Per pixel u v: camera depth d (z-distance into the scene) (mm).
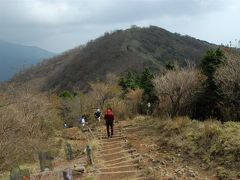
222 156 13680
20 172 10914
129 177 13531
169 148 16859
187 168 13828
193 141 16047
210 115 23688
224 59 24297
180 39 141750
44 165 14398
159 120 23781
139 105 33906
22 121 17734
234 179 12008
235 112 21484
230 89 21531
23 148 17172
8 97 19016
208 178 12719
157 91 26688
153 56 116375
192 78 24953
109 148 18656
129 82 45969
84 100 40656
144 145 18188
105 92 41875
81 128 28797
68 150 17516
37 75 125062
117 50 118250
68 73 114375
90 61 117750
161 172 13531
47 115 25453
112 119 21922
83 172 14344
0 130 15586
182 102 25531
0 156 15398
